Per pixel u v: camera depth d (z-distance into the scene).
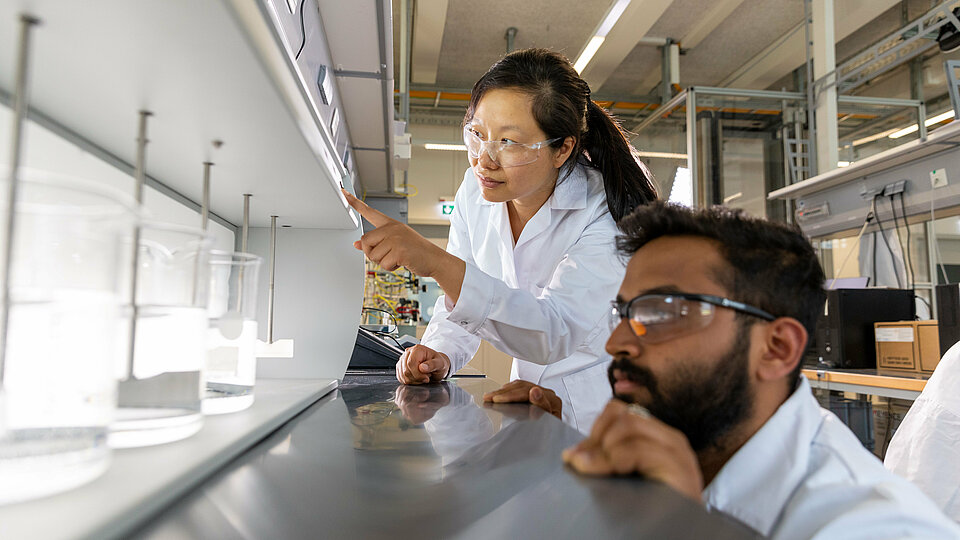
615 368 0.68
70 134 0.75
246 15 0.44
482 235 1.80
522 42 6.66
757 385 0.64
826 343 3.26
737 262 0.64
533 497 0.42
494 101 1.36
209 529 0.36
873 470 0.55
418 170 8.04
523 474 0.50
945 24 3.86
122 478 0.42
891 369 3.01
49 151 0.72
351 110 2.42
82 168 0.79
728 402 0.63
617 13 4.13
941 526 0.46
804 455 0.57
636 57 6.98
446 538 0.35
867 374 2.75
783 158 4.80
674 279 0.65
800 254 0.67
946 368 1.35
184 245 0.58
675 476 0.47
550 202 1.57
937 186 3.17
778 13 6.02
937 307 2.72
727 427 0.63
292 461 0.56
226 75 0.53
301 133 0.69
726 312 0.63
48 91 0.61
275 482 0.48
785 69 6.71
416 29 5.87
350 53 1.90
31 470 0.35
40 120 0.68
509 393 1.07
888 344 3.03
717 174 4.68
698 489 0.48
